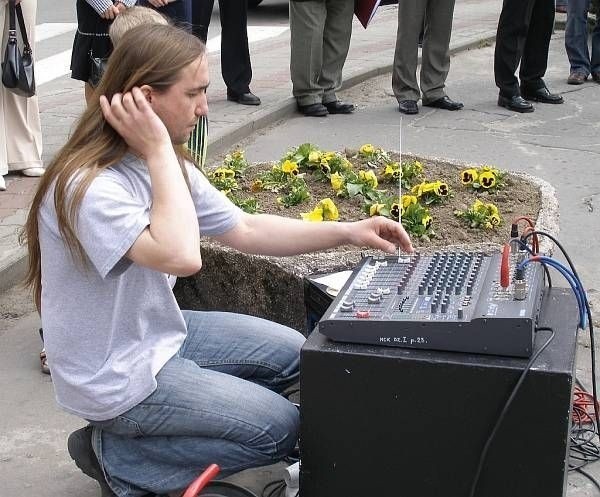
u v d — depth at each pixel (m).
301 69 7.84
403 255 3.00
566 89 9.04
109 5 5.05
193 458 2.63
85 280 2.47
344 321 2.50
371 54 10.33
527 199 4.59
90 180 2.38
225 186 4.55
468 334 2.40
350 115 8.06
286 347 2.99
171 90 2.46
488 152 7.00
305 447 2.59
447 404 2.43
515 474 2.43
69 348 2.53
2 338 4.25
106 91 2.48
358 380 2.48
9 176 6.00
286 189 4.61
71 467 3.32
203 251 3.79
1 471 3.30
